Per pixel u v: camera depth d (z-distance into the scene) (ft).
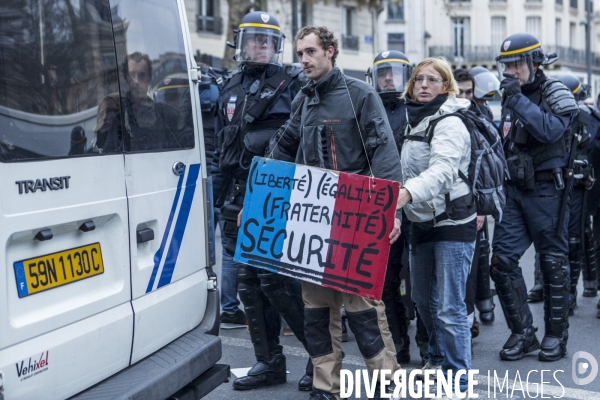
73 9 10.04
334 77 12.57
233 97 15.21
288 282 14.14
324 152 12.72
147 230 11.15
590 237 22.82
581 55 173.06
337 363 13.09
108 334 10.34
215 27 83.51
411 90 13.21
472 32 160.56
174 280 11.86
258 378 15.03
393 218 11.81
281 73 14.98
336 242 12.21
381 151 12.30
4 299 8.75
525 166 16.26
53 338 9.43
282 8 80.89
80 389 9.93
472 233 13.16
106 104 10.48
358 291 12.02
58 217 9.49
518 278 16.89
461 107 12.89
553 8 164.25
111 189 10.45
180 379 11.01
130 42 11.06
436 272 13.25
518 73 16.25
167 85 11.88
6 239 8.78
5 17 9.09
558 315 16.70
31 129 9.25
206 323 12.62
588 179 19.45
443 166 12.31
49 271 9.44
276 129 14.76
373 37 107.04
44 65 9.53
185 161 12.19
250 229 12.92
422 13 153.38
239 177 15.16
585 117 16.69
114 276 10.53
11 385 8.84
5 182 8.83
